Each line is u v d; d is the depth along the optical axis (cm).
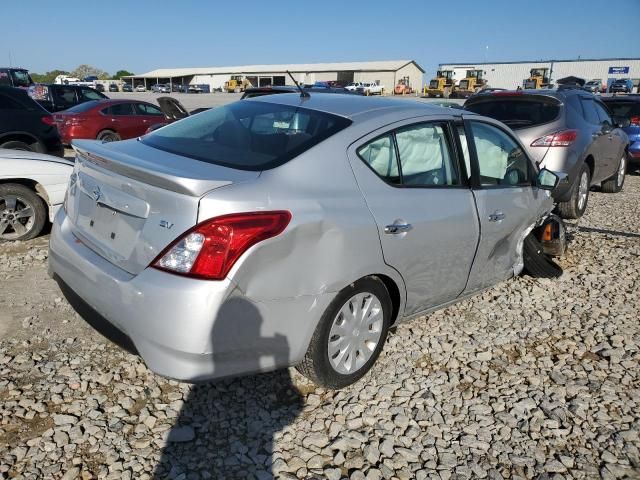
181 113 1062
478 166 378
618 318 436
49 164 552
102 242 284
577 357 374
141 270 256
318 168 287
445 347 377
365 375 335
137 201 265
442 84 5481
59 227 322
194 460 259
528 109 698
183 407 297
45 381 311
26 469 246
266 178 268
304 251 267
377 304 319
